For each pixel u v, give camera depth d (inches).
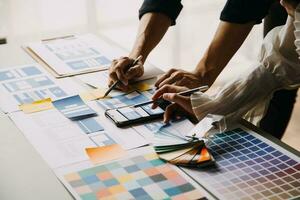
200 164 41.4
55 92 54.8
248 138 46.0
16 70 59.8
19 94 54.2
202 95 50.5
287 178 39.9
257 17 56.6
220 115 48.9
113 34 136.3
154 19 63.0
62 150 43.9
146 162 42.1
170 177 40.1
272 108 62.8
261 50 54.7
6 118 49.4
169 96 49.9
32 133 46.7
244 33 57.3
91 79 57.9
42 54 64.0
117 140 45.7
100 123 48.7
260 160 42.5
